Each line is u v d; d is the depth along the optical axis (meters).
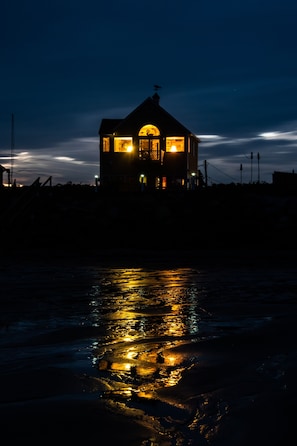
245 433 4.86
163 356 7.80
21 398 5.86
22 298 14.27
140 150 50.19
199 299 14.00
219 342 8.62
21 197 36.44
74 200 37.69
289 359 7.34
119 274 20.38
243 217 34.84
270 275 20.12
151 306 12.82
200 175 49.16
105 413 5.39
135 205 36.56
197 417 5.27
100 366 7.28
